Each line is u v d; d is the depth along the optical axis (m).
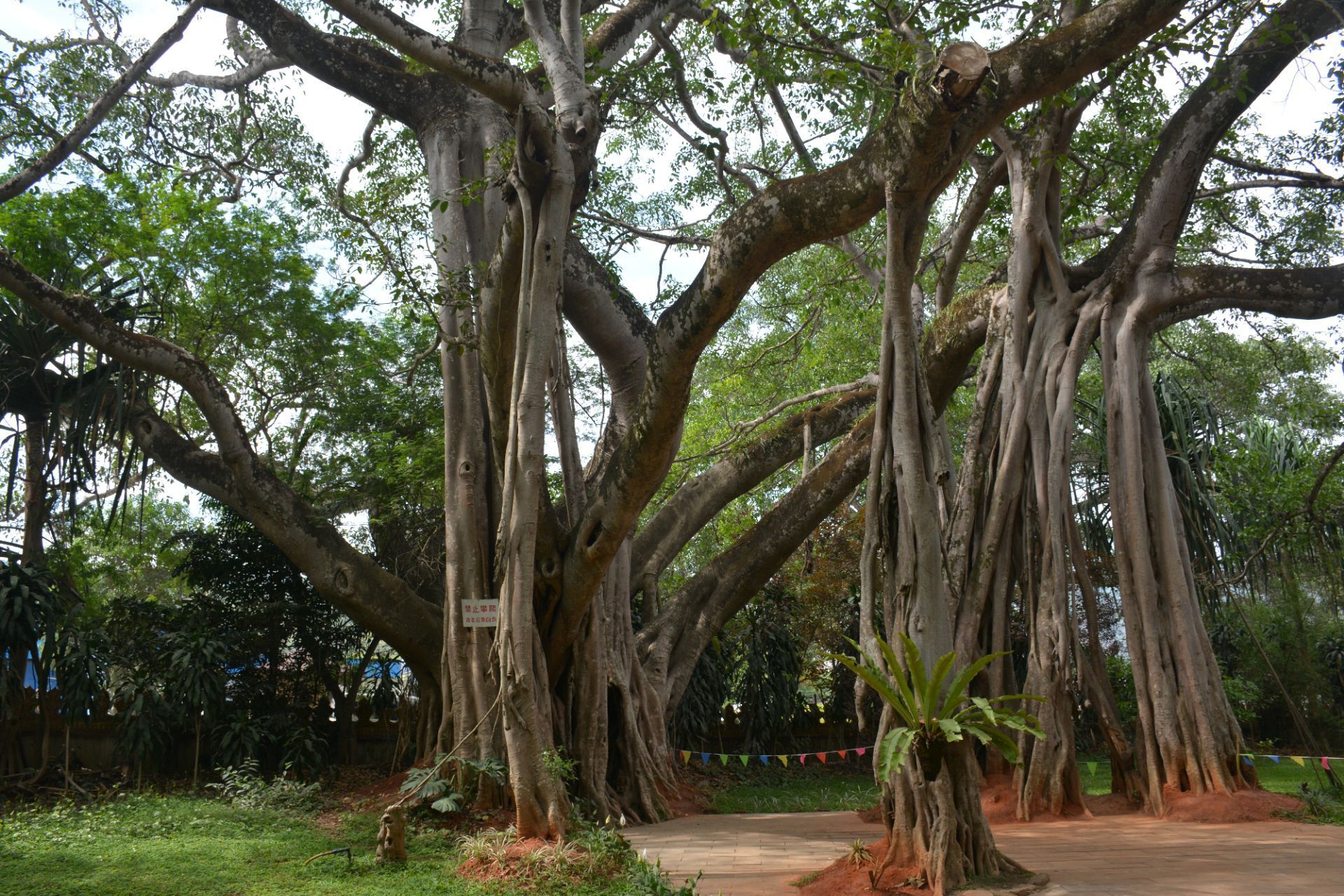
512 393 8.88
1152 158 11.48
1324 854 7.15
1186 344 20.11
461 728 10.45
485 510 11.07
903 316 6.61
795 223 7.50
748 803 12.56
